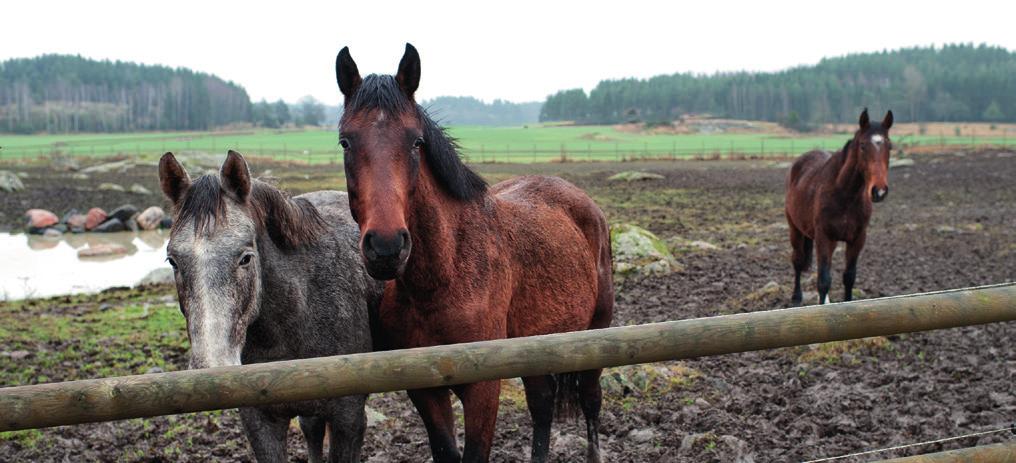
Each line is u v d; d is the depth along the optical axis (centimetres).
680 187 2742
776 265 1206
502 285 366
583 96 17025
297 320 361
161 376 202
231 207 319
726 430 520
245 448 514
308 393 210
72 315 961
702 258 1278
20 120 11812
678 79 18412
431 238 333
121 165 3838
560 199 465
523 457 494
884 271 1134
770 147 6669
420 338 352
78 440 528
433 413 356
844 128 12200
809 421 529
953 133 10125
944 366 650
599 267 489
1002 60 16625
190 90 14088
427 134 334
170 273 1214
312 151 5866
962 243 1415
